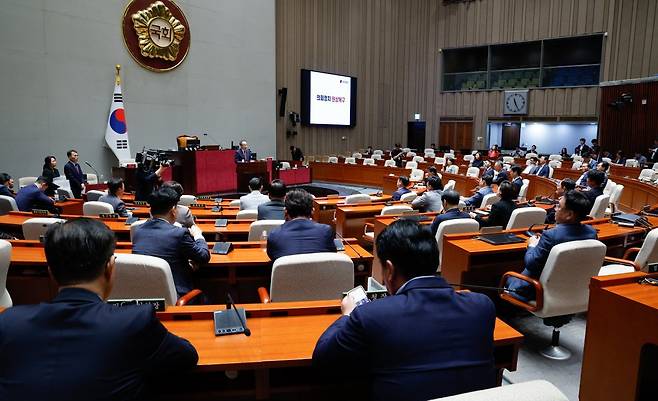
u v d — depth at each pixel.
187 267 3.03
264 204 4.75
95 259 1.39
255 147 15.26
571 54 19.22
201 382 1.82
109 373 1.26
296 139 18.30
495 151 16.73
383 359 1.43
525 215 4.91
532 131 20.28
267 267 3.44
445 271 4.07
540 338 3.72
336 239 3.82
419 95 22.20
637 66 17.30
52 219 4.33
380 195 8.55
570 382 3.07
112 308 1.36
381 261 1.69
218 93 13.98
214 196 11.29
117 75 11.48
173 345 1.46
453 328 1.48
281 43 17.23
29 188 6.43
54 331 1.27
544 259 3.20
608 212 7.93
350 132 20.45
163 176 10.52
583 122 18.52
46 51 10.28
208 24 13.53
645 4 16.98
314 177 17.56
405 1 21.88
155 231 2.95
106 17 11.27
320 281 2.65
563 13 18.52
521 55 20.33
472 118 21.02
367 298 1.86
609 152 16.78
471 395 1.14
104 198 5.71
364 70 20.58
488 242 3.96
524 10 19.34
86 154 11.14
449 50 21.50
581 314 4.24
